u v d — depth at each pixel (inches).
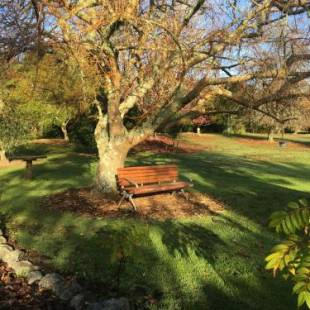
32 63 234.4
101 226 296.2
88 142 832.9
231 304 189.6
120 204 357.1
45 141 1124.5
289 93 339.9
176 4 403.5
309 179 604.7
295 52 314.3
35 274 212.4
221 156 929.5
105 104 421.7
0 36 197.6
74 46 273.3
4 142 706.2
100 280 211.9
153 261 235.5
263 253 253.4
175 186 395.9
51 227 301.9
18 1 205.0
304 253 72.2
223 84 374.0
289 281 212.1
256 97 359.3
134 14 321.7
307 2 294.5
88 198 385.4
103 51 345.7
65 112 843.4
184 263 234.4
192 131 1843.0
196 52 354.9
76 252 246.5
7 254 241.0
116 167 399.5
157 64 386.9
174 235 281.0
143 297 194.2
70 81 433.4
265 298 195.9
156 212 340.2
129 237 249.1
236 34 323.3
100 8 361.1
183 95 388.2
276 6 316.5
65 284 199.5
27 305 185.0
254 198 417.4
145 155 888.3
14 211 354.0
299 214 78.4
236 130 1763.0
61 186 464.1
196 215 337.7
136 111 721.0
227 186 497.4
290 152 1067.3
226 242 272.4
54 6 246.2
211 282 211.6
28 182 498.3
